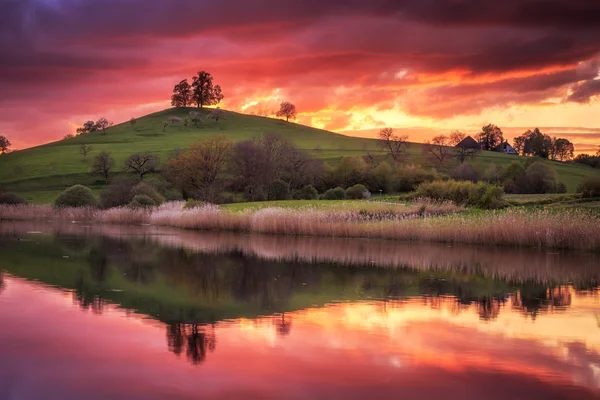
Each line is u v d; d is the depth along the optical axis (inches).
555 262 1030.4
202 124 7746.1
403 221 1539.1
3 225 1957.4
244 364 421.4
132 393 361.7
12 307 599.8
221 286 748.6
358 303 649.0
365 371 410.3
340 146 6373.0
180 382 382.6
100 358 430.3
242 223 1758.1
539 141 6870.1
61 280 777.6
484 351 463.8
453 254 1149.7
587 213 1507.1
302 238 1525.6
